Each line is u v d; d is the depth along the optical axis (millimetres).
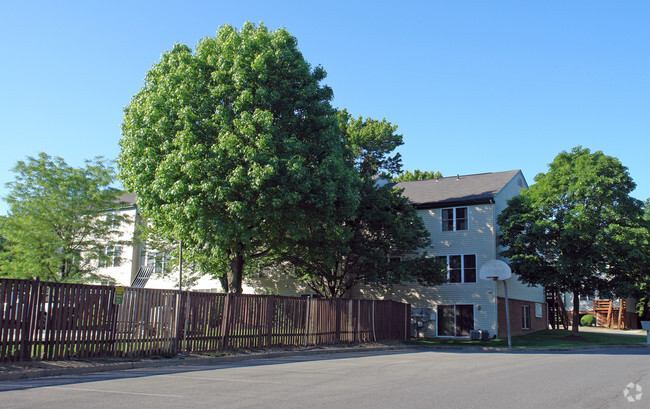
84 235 25156
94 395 8344
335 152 21234
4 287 11227
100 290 13156
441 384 10133
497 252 32281
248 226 20547
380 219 27547
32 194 24125
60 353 12180
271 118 19219
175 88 20625
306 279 29406
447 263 32812
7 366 10883
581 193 28141
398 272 27297
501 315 31781
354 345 22031
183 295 15336
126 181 22266
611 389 9773
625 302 48688
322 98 22406
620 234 27188
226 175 19109
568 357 18500
